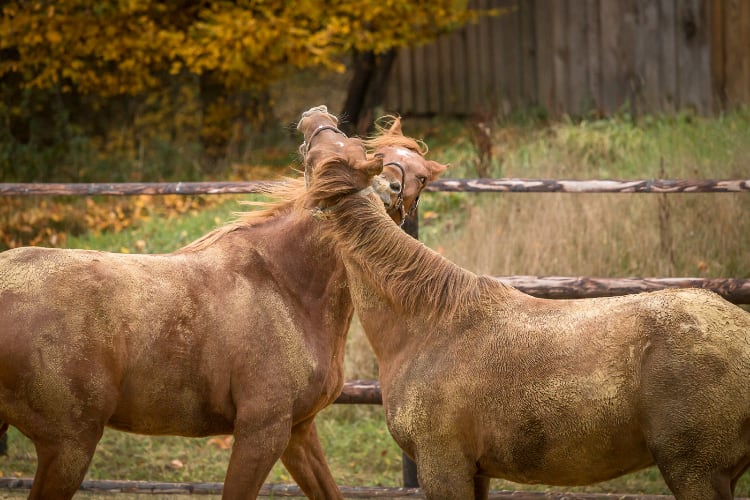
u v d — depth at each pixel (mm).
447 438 7699
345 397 11516
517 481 7762
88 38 23266
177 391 8703
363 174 8055
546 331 7531
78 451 8281
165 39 22969
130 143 26109
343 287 9383
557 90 27891
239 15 22469
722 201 16812
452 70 30078
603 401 7125
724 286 10742
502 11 26125
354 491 11484
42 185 12320
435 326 7938
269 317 9000
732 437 6953
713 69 25453
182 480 12922
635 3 26469
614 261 16266
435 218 19641
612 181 11617
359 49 23859
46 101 26438
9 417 8266
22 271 8305
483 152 20609
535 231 16797
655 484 12250
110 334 8344
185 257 9109
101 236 20547
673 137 21078
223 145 26438
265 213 9539
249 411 8797
